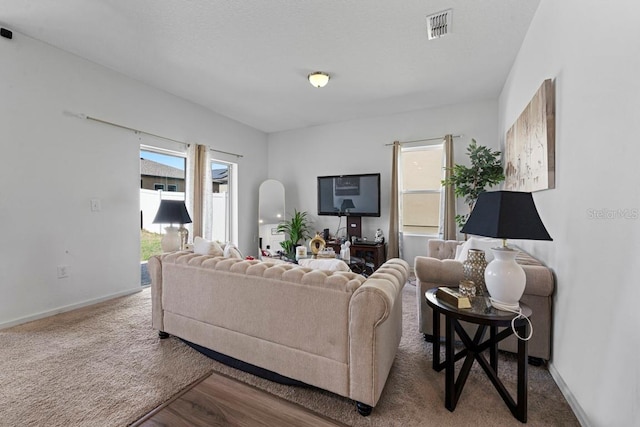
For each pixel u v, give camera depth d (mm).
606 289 1258
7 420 1403
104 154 3133
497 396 1615
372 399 1396
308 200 5465
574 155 1572
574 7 1590
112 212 3205
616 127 1207
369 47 2734
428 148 4539
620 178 1179
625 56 1153
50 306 2725
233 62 3021
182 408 1020
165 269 2131
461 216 3953
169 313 2129
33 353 2020
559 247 1743
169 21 2352
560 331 1690
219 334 1865
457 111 4246
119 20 2340
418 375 1804
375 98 4023
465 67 3129
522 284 1482
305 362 1570
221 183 5012
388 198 4758
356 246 4445
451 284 2117
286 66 3107
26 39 2561
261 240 5367
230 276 1802
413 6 2174
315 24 2389
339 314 1468
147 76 3350
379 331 1418
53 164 2744
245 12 2236
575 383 1499
